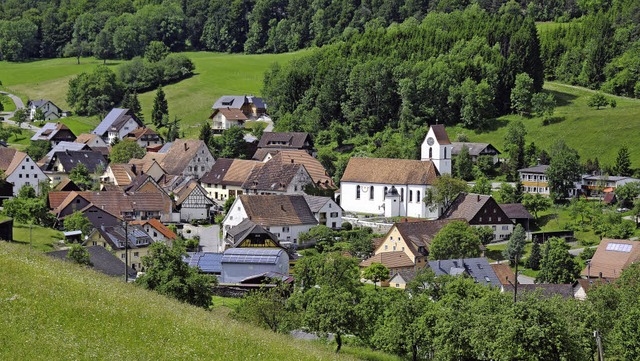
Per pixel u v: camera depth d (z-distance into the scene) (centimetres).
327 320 9719
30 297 6044
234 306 11350
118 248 14950
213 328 6594
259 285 12938
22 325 5541
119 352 5522
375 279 14762
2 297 5894
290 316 9981
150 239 15662
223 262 14025
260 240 16062
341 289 10194
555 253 14950
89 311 6091
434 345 9231
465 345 8912
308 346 7431
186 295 10081
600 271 14950
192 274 10362
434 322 9575
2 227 13675
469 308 9431
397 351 10012
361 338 10062
